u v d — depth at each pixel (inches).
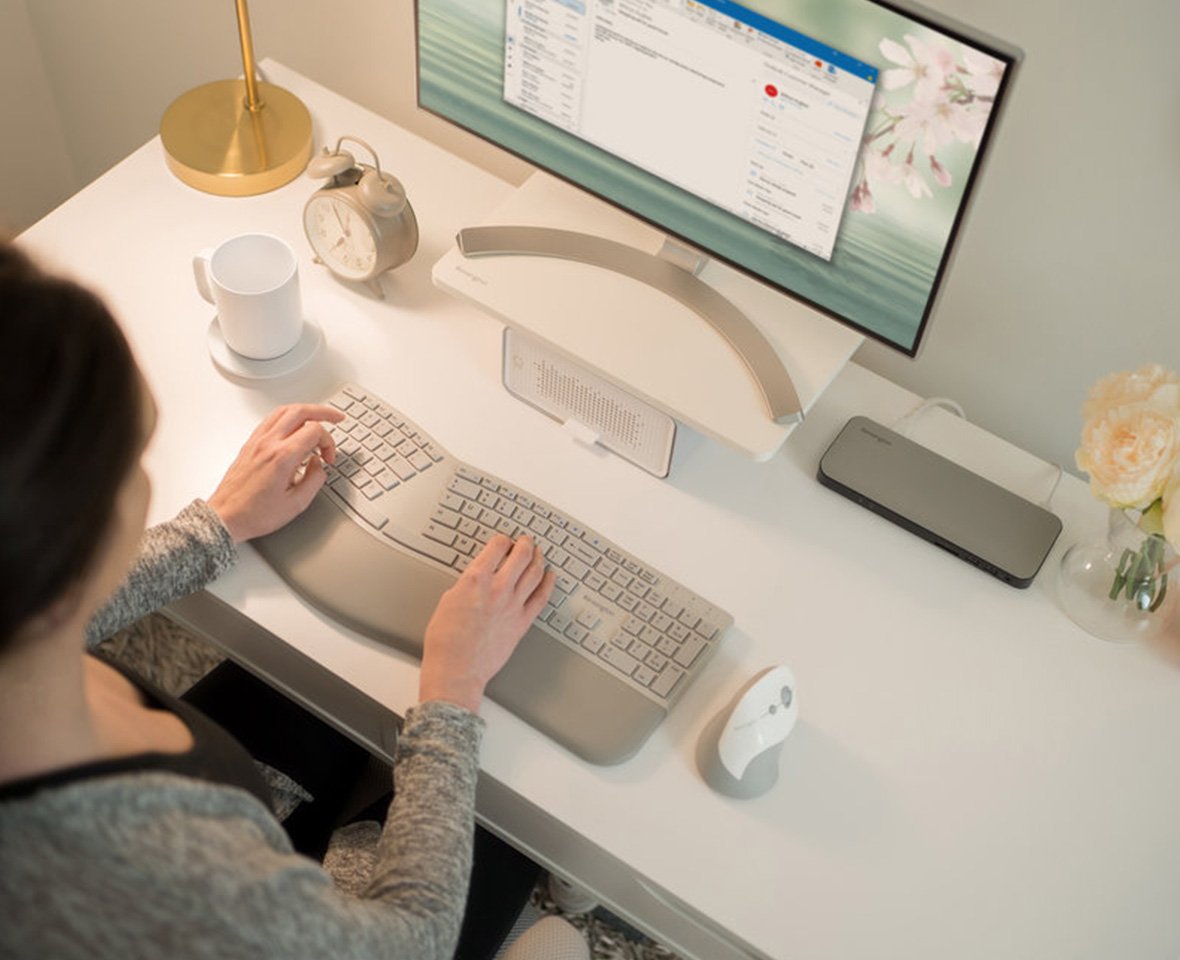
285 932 29.5
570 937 49.3
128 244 58.8
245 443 52.4
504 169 65.6
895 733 48.6
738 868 45.3
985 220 52.9
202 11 69.8
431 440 53.7
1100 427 45.3
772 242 48.6
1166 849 46.7
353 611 48.8
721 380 50.6
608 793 46.4
